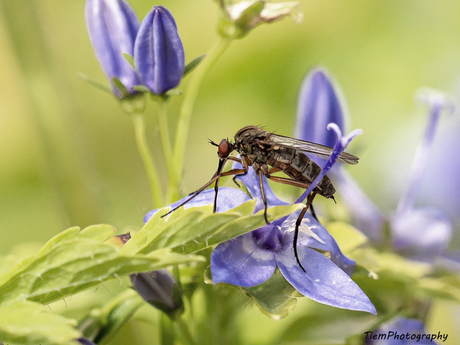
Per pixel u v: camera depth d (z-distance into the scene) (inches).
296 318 6.1
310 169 6.1
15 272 5.2
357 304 5.3
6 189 7.8
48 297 5.2
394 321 5.9
